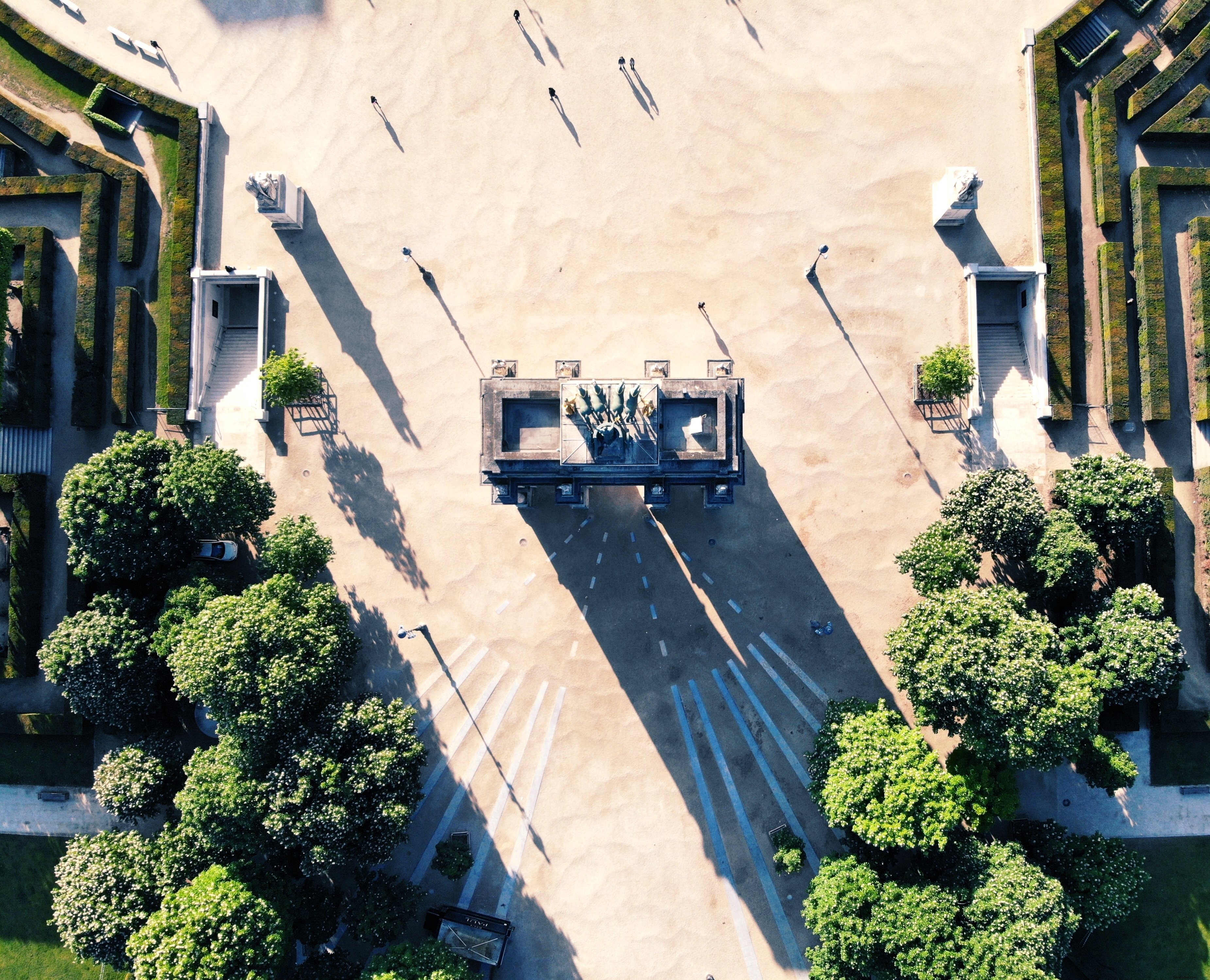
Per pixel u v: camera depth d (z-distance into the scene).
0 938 54.97
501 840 55.44
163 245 58.31
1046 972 43.47
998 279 57.28
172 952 43.19
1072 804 54.94
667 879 55.31
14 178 57.31
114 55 58.94
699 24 58.03
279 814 44.75
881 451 56.94
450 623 56.56
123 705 50.28
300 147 58.41
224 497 49.09
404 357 57.84
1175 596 55.31
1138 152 57.44
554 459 45.50
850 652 56.00
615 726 55.91
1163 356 55.41
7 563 57.12
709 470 45.97
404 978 45.75
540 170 57.97
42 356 56.78
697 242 57.59
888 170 57.66
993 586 51.34
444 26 58.28
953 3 57.94
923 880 47.72
